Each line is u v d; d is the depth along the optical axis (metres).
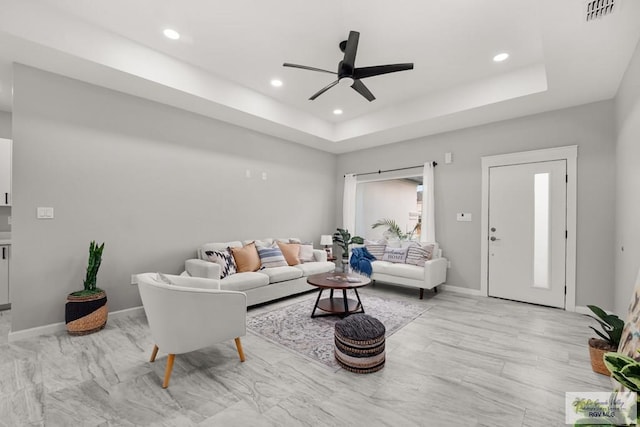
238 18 2.58
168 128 3.70
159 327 1.97
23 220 2.72
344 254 5.61
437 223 4.79
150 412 1.70
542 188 3.81
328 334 2.84
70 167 2.98
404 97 4.21
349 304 3.54
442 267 4.44
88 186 3.09
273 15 2.54
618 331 2.10
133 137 3.40
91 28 2.66
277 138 5.08
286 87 3.95
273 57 3.22
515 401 1.83
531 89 3.28
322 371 2.17
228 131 4.35
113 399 1.82
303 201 5.58
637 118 2.37
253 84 3.86
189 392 1.89
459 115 3.95
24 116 2.73
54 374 2.09
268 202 4.93
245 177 4.58
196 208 3.98
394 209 7.43
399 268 4.38
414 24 2.63
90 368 2.18
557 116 3.71
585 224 3.51
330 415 1.68
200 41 2.93
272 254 4.18
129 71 2.89
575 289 3.57
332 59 3.26
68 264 2.96
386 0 2.33
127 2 2.38
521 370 2.20
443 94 3.95
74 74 2.91
